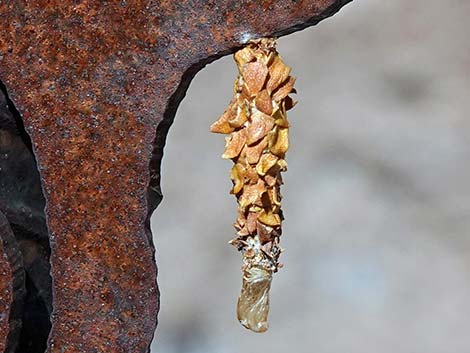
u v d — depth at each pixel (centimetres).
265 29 23
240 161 23
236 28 23
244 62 23
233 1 23
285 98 23
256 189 23
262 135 23
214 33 23
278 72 23
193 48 23
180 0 23
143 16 23
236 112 23
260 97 23
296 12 23
